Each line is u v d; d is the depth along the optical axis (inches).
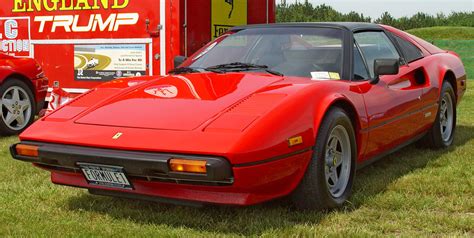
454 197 152.6
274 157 121.3
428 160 200.5
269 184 123.6
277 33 173.2
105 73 309.3
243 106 128.9
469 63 761.6
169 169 117.9
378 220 135.0
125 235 122.6
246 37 175.9
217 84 144.6
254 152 117.2
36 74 286.2
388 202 146.9
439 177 173.9
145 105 136.4
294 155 126.5
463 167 187.0
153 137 121.8
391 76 176.7
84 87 316.5
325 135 135.7
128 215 139.0
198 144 117.3
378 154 169.0
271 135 121.0
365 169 187.5
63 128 134.4
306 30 171.8
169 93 141.8
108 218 136.7
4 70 266.4
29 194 157.8
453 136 229.9
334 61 160.7
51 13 322.0
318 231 124.4
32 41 329.1
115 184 128.4
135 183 128.1
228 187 119.0
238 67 160.4
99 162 124.5
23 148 134.8
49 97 294.7
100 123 132.3
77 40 315.0
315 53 163.2
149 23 293.0
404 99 177.5
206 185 119.2
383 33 194.1
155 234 123.0
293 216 137.1
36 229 126.6
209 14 302.7
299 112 129.3
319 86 140.8
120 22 301.3
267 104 128.6
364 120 152.4
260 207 143.8
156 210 143.4
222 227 128.8
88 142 126.2
